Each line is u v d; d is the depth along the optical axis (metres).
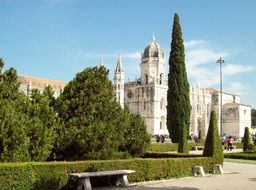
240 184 21.58
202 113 151.38
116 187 19.94
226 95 167.62
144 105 133.12
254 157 40.50
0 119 17.86
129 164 21.50
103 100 24.14
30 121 19.47
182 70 58.34
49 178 17.69
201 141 74.88
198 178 24.17
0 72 20.30
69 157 22.31
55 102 23.94
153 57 136.25
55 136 21.36
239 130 158.00
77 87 24.06
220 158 28.06
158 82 134.25
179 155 29.16
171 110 57.44
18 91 20.62
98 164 20.16
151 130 129.75
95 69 25.00
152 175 22.66
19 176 16.47
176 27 59.22
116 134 23.62
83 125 22.86
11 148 17.78
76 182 18.97
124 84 140.75
